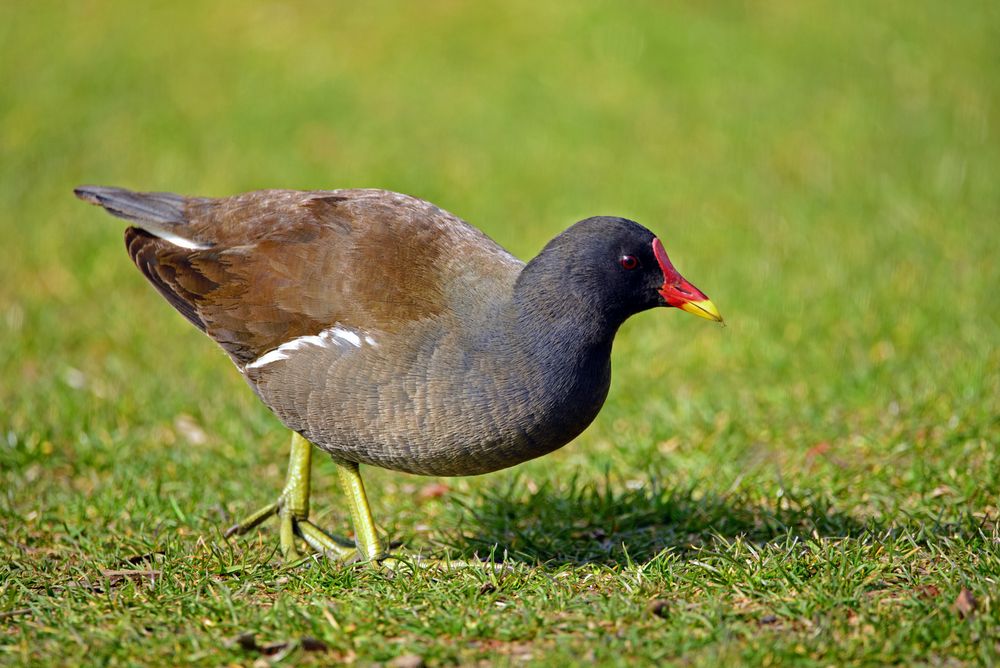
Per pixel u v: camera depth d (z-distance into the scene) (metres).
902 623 7.21
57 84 21.25
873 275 14.87
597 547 9.22
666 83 21.50
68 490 10.59
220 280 8.98
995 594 7.44
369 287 8.50
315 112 20.55
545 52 22.55
